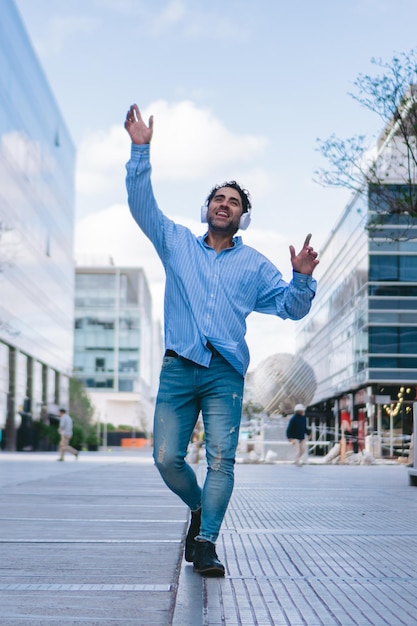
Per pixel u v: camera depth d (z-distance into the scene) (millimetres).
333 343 49906
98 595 3518
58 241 67375
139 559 4496
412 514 7305
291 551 4871
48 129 62531
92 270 115938
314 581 3887
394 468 21750
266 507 8086
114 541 5227
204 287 4156
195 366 4066
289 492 10547
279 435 28016
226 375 4090
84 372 114000
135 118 4234
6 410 49938
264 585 3777
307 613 3209
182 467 4172
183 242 4270
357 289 40906
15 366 51250
